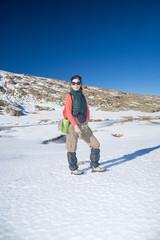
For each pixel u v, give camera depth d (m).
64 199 2.08
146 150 4.73
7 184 2.88
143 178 2.57
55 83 67.56
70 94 2.80
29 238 1.40
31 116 31.20
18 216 1.76
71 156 3.00
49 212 1.79
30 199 2.17
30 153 7.42
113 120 26.38
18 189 2.58
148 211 1.65
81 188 2.38
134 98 56.41
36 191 2.43
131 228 1.42
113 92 66.56
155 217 1.54
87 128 2.87
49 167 3.92
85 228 1.47
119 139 9.95
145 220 1.51
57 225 1.55
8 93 50.84
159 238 1.28
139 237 1.31
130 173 2.86
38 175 3.27
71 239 1.35
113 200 1.94
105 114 34.41
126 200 1.92
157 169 2.94
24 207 1.95
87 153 5.48
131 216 1.59
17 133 14.71
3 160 5.84
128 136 11.34
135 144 6.54
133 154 4.35
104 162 3.82
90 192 2.22
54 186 2.57
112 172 3.00
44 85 62.41
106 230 1.42
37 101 48.12
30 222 1.63
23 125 21.56
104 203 1.89
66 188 2.44
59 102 48.09
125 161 3.71
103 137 11.27
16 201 2.14
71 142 2.96
